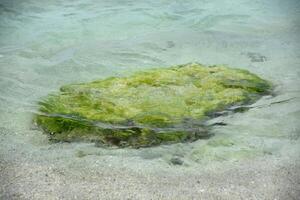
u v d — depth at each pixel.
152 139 9.15
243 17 16.80
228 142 9.11
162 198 7.29
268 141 9.18
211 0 18.53
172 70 11.82
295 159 8.45
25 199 7.23
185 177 7.89
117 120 9.72
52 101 10.64
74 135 9.28
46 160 8.40
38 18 16.52
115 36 15.03
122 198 7.28
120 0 18.36
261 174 7.95
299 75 12.31
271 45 14.44
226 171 8.09
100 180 7.78
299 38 14.93
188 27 15.85
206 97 10.60
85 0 18.39
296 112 10.27
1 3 17.92
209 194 7.39
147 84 11.08
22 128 9.59
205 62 13.16
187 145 9.00
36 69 12.69
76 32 15.31
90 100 10.50
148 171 8.08
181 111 10.09
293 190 7.46
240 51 13.98
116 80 11.33
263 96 10.89
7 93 11.22
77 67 12.83
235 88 11.02
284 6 17.91
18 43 14.48
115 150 8.79
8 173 7.93
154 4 17.94
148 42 14.52
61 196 7.32
